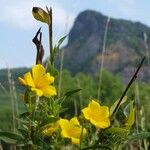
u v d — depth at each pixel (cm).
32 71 29
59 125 29
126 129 30
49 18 32
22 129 29
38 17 32
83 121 29
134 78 31
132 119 30
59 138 30
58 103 30
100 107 29
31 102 29
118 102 31
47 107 30
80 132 29
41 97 30
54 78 30
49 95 28
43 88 28
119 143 30
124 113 31
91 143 30
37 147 29
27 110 29
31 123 29
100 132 30
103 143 30
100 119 28
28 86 28
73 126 29
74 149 30
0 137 28
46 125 29
